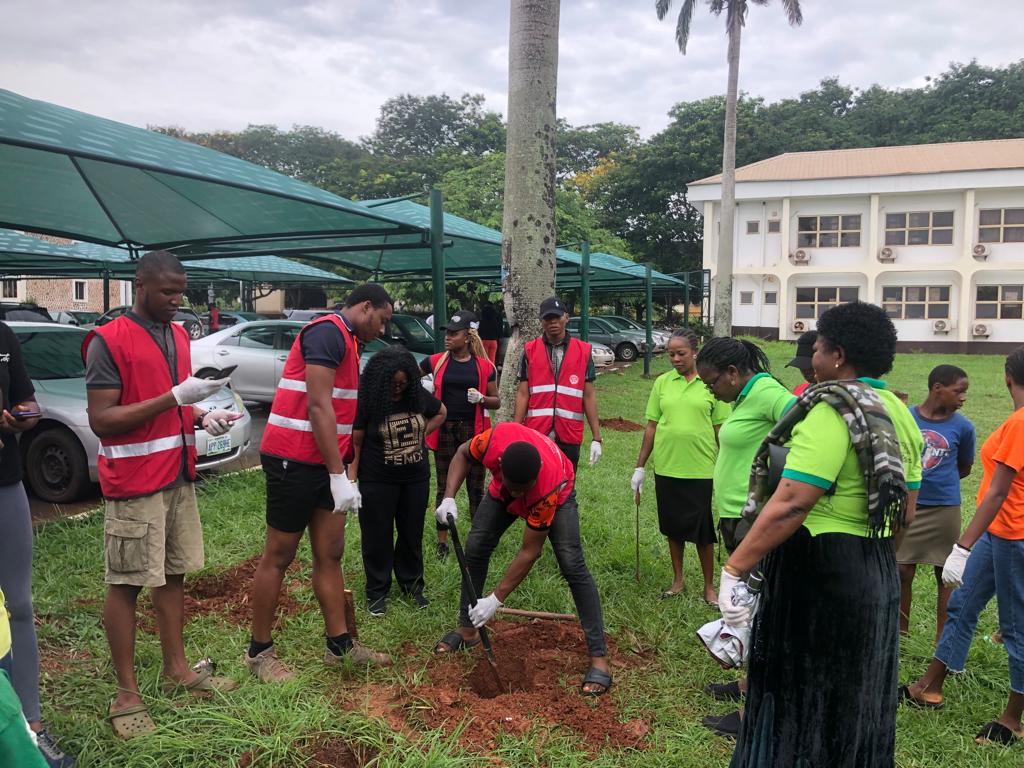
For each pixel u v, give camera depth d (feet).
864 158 105.60
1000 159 94.68
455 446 17.85
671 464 14.98
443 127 140.46
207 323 67.46
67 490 20.59
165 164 14.93
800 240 101.55
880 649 7.50
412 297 69.72
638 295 104.63
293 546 11.37
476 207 69.67
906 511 7.96
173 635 10.81
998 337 94.94
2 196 22.40
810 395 7.59
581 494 23.39
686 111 123.85
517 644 13.06
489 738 10.09
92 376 9.42
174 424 10.14
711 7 65.77
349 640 11.98
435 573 16.24
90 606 13.76
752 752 7.92
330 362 10.81
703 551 15.23
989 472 11.04
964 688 12.16
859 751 7.55
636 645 13.24
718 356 11.66
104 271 47.60
